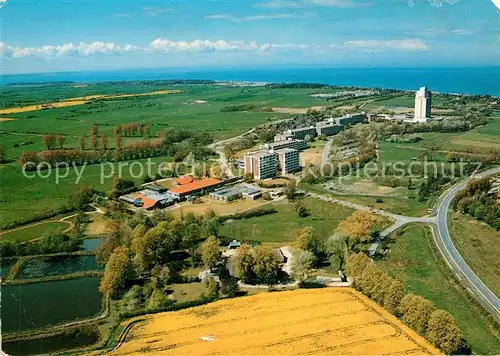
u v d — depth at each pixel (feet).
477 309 531.91
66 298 587.27
